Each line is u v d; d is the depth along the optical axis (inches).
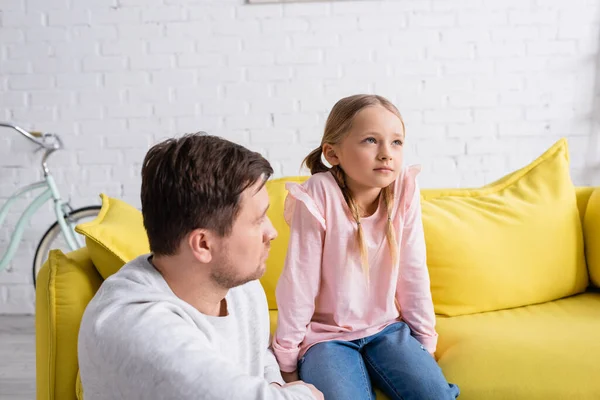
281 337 53.6
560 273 69.7
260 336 42.8
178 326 33.0
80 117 123.3
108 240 55.0
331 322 56.6
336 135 55.2
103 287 36.5
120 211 65.0
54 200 114.1
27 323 120.8
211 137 36.8
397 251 55.5
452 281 66.5
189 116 122.6
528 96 119.6
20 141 124.1
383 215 56.8
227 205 35.4
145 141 123.5
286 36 119.8
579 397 49.7
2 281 125.9
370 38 119.4
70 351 49.4
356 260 55.5
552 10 117.4
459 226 68.2
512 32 118.3
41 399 50.6
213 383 30.8
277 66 120.7
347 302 55.2
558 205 71.8
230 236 36.0
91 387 33.7
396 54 119.6
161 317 33.0
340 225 55.3
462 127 121.0
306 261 54.7
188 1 119.6
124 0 120.0
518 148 121.0
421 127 121.4
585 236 73.9
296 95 121.3
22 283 126.1
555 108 119.6
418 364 51.2
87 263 55.9
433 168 122.3
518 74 119.3
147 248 58.8
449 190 76.4
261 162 37.1
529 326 60.6
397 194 56.6
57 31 121.2
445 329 61.4
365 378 51.6
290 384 41.5
